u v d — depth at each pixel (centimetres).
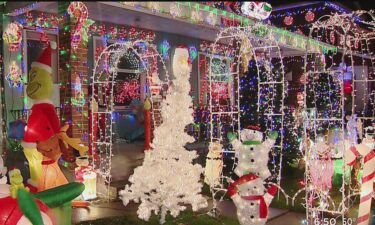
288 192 816
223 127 1245
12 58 1011
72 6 779
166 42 1322
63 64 825
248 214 555
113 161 973
